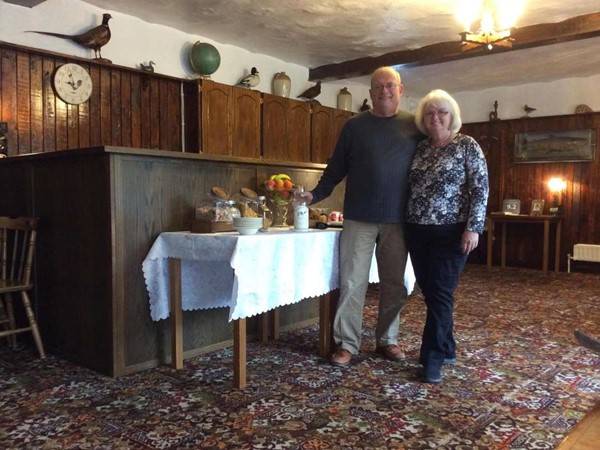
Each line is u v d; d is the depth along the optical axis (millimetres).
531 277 5922
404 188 2488
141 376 2398
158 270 2479
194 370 2492
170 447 1704
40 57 3865
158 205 2527
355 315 2623
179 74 4891
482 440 1768
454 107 2328
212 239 2234
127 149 2354
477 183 2266
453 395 2172
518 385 2295
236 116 5035
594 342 1037
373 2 4113
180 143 4844
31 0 3676
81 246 2508
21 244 2863
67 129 4023
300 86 6117
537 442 1756
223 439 1764
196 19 4566
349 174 2613
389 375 2418
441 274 2332
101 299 2422
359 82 6918
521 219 6441
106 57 4352
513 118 6977
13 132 3719
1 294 2842
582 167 6477
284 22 4617
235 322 2234
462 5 4148
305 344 2975
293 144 5633
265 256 2209
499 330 3301
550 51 5406
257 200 2770
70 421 1899
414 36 4965
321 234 2533
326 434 1807
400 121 2535
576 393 2203
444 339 2355
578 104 6547
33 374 2418
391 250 2561
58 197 2623
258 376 2402
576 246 6371
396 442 1751
